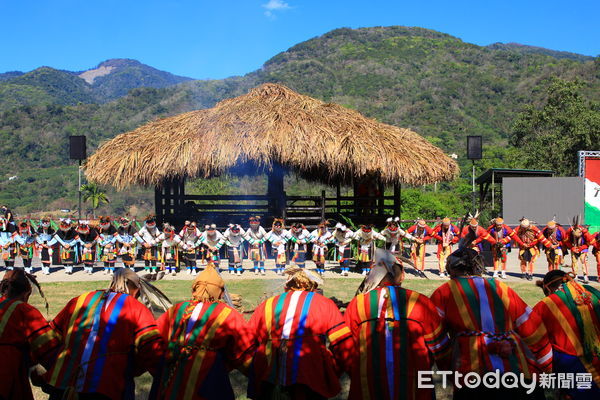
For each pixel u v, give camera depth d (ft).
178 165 49.57
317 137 50.47
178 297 35.32
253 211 62.34
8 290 14.02
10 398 13.04
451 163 56.13
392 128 57.41
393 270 13.61
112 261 48.39
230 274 46.93
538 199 76.28
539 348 13.35
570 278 14.89
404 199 106.01
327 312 13.20
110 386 12.54
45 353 13.26
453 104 346.54
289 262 49.19
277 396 12.47
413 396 12.34
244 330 13.29
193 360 12.75
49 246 47.32
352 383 12.79
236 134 50.08
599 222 75.51
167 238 47.03
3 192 251.19
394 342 12.59
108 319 13.08
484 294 13.16
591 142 123.03
